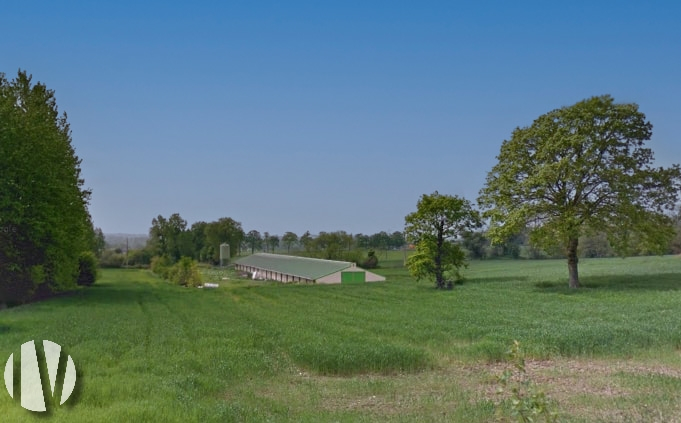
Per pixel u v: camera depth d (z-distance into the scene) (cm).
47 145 4447
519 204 4431
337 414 1148
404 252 12900
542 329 2258
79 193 5291
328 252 11219
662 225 4197
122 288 6397
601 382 1442
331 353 1756
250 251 17188
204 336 2359
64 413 1070
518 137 4562
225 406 1142
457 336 2264
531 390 777
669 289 3856
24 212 4069
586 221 4106
